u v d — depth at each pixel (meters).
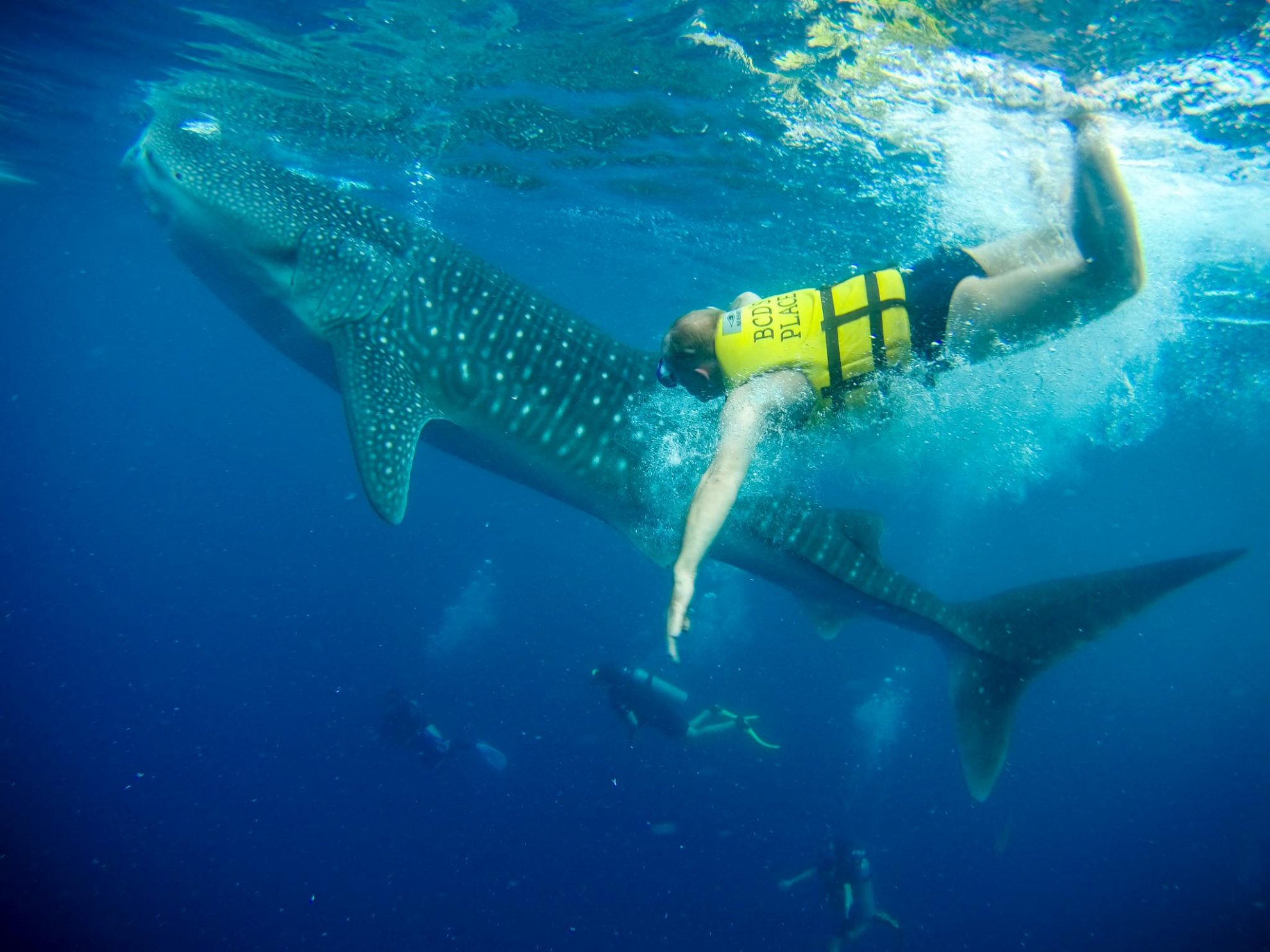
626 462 6.14
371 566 50.47
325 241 6.06
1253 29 6.32
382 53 10.23
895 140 9.62
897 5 6.95
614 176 13.95
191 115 13.51
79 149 19.00
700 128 11.05
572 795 18.95
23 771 20.97
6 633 38.44
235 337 67.44
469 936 14.05
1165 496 54.75
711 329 3.47
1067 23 6.57
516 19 8.77
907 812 22.28
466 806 18.42
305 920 14.41
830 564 5.93
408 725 15.58
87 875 15.70
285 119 13.08
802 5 7.43
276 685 27.89
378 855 16.66
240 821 18.23
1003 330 3.32
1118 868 21.70
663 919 14.87
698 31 8.38
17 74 13.51
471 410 6.12
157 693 27.81
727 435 3.09
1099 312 3.32
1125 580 6.11
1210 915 17.84
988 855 20.95
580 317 6.53
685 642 32.09
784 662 34.16
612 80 10.06
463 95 11.37
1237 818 27.89
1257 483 42.56
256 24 9.81
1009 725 6.00
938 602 6.11
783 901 15.91
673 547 6.21
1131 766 35.62
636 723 13.42
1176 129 7.97
